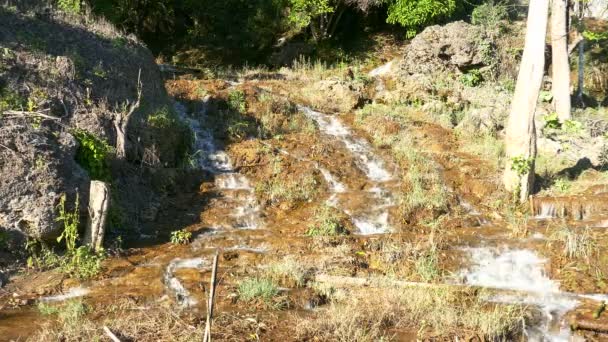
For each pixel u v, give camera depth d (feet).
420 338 27.27
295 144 53.26
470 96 66.13
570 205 43.86
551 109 63.62
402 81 68.23
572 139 57.00
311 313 30.04
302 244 38.22
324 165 50.03
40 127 37.86
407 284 33.22
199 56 86.58
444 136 57.98
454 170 50.60
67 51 45.91
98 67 46.50
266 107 58.44
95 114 42.52
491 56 69.77
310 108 62.39
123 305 30.14
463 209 45.09
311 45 83.41
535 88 44.93
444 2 80.59
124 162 42.93
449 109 64.75
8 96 38.99
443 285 33.19
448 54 69.15
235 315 29.09
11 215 34.65
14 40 43.45
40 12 49.73
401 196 45.06
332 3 84.12
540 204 44.39
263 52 86.63
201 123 55.16
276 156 50.65
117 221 39.91
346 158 52.11
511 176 46.01
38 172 35.60
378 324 28.25
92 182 36.04
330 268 35.35
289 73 73.51
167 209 43.45
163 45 89.97
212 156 50.80
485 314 29.17
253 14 88.53
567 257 36.73
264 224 42.78
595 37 70.03
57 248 36.32
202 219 42.57
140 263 35.53
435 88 66.49
